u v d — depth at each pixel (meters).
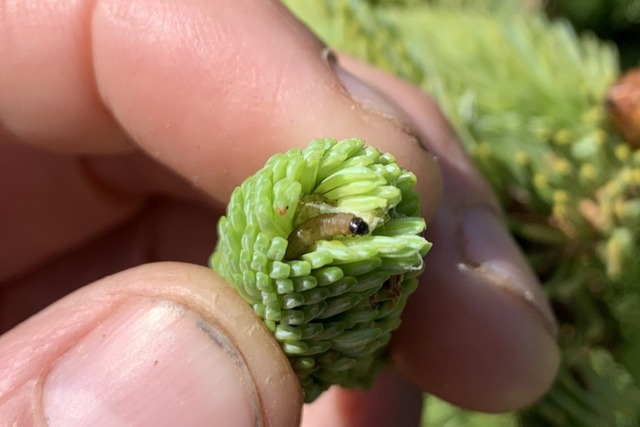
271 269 0.06
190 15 0.08
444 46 0.10
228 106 0.08
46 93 0.09
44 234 0.10
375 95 0.08
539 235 0.09
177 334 0.07
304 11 0.10
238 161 0.09
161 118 0.09
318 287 0.06
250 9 0.08
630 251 0.09
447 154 0.09
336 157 0.06
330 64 0.08
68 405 0.07
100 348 0.07
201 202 0.10
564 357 0.10
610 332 0.10
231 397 0.07
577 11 0.13
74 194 0.10
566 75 0.10
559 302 0.10
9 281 0.11
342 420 0.10
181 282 0.07
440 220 0.09
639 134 0.09
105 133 0.09
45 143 0.09
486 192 0.09
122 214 0.10
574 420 0.10
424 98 0.09
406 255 0.06
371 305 0.07
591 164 0.09
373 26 0.10
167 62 0.09
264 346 0.07
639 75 0.09
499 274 0.09
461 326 0.09
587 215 0.09
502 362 0.09
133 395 0.07
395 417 0.10
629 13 0.13
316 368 0.07
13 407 0.07
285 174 0.06
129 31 0.09
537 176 0.09
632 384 0.10
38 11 0.09
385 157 0.07
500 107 0.10
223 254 0.07
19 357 0.07
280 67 0.08
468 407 0.09
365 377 0.08
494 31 0.10
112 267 0.11
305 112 0.08
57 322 0.07
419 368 0.09
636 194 0.09
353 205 0.06
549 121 0.09
